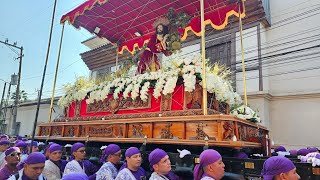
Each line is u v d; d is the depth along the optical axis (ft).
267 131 18.58
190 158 13.29
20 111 81.00
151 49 25.72
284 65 37.83
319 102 34.17
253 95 37.55
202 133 13.32
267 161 8.25
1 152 22.34
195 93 15.66
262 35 39.06
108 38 34.50
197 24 28.32
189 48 45.34
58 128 23.93
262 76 37.65
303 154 19.19
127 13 28.02
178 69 16.60
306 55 36.11
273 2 40.73
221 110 17.81
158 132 15.52
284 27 38.81
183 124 14.26
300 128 35.12
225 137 12.47
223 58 41.75
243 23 40.50
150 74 18.95
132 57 27.12
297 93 35.88
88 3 24.80
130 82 19.84
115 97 20.29
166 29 25.72
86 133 20.74
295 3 38.45
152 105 17.93
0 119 87.45
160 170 11.70
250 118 16.66
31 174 10.91
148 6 26.45
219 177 9.20
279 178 7.77
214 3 25.16
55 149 16.85
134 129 17.02
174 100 16.58
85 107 23.93
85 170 17.61
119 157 15.62
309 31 36.42
